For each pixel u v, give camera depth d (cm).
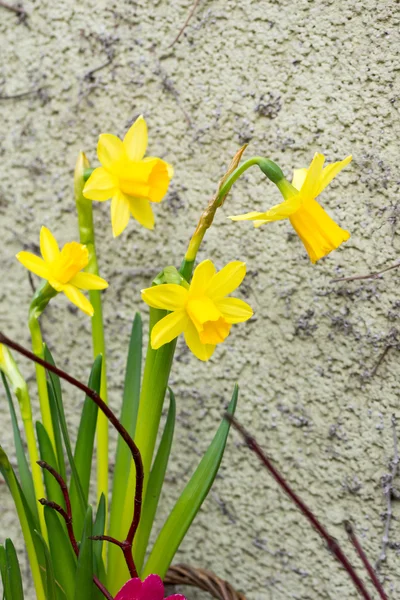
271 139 100
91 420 93
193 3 102
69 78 106
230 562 102
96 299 95
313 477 99
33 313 92
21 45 108
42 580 92
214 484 103
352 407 98
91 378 93
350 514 98
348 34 97
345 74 97
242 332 102
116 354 106
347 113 97
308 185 86
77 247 88
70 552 91
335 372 98
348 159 87
